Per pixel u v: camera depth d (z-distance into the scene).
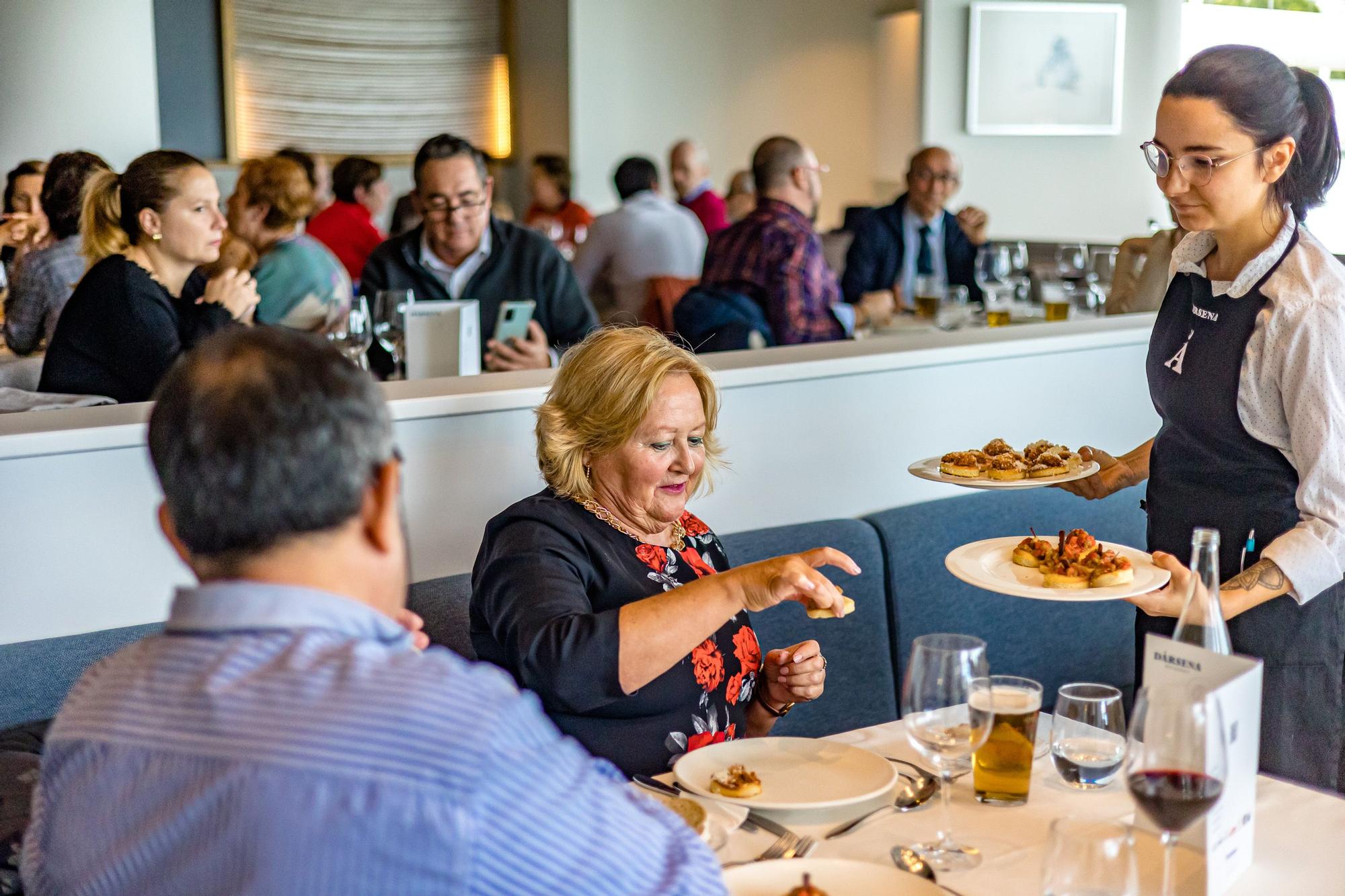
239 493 0.86
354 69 8.39
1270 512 1.66
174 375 0.89
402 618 1.28
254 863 0.80
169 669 0.88
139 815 0.84
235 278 2.80
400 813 0.80
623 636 1.48
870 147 8.65
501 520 1.73
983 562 1.65
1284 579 1.57
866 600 2.37
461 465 2.12
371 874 0.80
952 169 5.19
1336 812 1.38
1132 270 3.54
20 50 5.02
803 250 3.84
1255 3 6.84
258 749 0.82
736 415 2.39
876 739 1.59
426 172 3.43
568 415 1.75
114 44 5.18
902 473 2.65
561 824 0.87
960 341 2.77
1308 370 1.57
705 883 0.95
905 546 2.45
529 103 8.90
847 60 8.66
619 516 1.79
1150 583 1.51
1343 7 6.67
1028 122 7.19
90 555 1.82
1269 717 1.71
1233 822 1.20
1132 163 7.27
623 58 8.62
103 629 1.83
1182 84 1.59
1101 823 1.06
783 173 3.83
